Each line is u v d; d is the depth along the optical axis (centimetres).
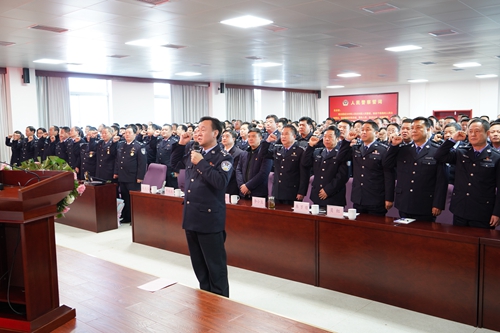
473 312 261
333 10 480
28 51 713
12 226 208
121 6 451
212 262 278
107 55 768
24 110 928
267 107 1530
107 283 255
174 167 339
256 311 218
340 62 905
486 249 254
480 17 520
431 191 326
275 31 588
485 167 298
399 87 1517
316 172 389
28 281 190
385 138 447
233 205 381
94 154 667
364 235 305
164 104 1245
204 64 907
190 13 484
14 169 234
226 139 436
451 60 898
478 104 1370
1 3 432
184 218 282
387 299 298
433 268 275
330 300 308
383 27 571
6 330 192
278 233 353
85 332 195
